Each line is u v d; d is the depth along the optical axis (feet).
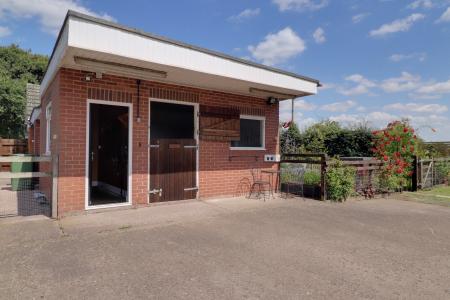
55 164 19.40
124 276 11.48
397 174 34.68
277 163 32.78
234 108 29.04
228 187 28.86
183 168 25.82
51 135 24.03
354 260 13.71
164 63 19.49
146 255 13.66
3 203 24.61
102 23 16.94
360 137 51.44
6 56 93.30
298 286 11.04
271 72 25.89
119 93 22.20
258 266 12.78
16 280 10.97
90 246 14.60
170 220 19.86
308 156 30.81
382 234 17.99
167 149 24.84
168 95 24.72
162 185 24.52
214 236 16.75
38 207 22.93
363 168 31.65
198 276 11.66
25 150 52.34
